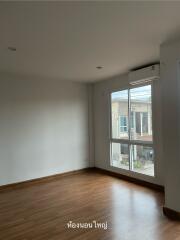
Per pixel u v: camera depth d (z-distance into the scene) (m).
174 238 2.34
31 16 2.07
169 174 2.88
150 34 2.57
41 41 2.71
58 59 3.46
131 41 2.78
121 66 4.00
